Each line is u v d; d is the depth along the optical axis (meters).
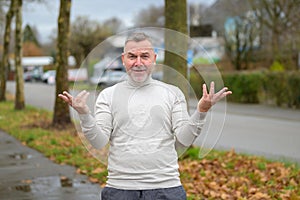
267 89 22.80
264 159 8.73
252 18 29.86
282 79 21.69
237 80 24.72
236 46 31.48
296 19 25.41
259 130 14.43
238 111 20.66
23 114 17.56
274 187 6.35
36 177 7.37
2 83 25.33
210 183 6.48
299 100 20.81
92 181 7.00
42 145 10.30
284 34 26.12
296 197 5.68
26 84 55.72
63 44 13.08
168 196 3.02
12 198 6.16
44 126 13.32
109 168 3.12
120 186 3.04
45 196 6.23
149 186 3.01
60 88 13.14
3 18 28.36
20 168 8.10
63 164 8.38
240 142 11.87
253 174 7.05
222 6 31.20
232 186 6.43
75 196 6.21
